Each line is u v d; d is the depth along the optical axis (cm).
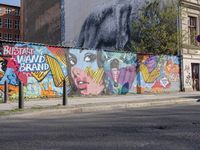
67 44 3625
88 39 3412
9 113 1257
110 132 855
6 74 1864
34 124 1036
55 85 2073
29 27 4222
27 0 4281
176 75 2803
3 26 9494
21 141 748
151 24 2777
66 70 2125
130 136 797
